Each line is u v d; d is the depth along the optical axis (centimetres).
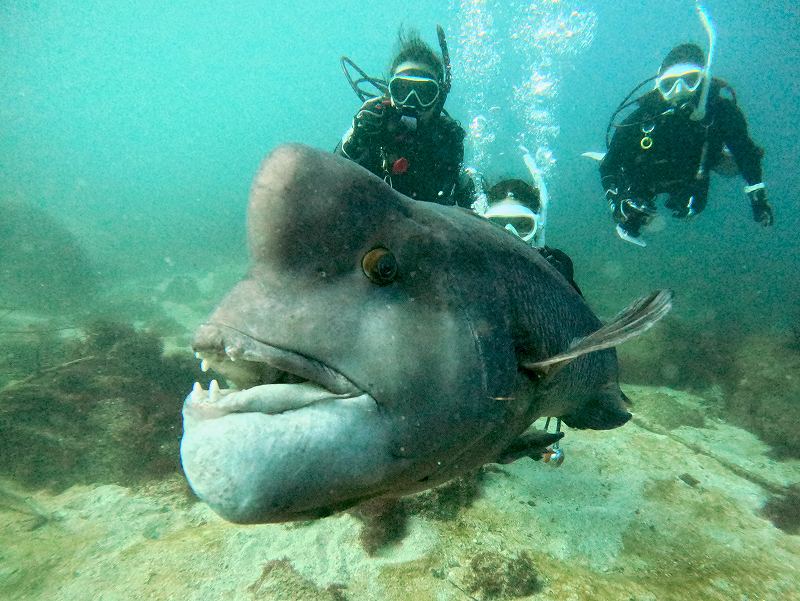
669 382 745
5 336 866
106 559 337
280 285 126
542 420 564
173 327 1069
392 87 507
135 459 478
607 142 841
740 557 344
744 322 1103
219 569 317
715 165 801
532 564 323
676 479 441
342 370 125
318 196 130
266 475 112
